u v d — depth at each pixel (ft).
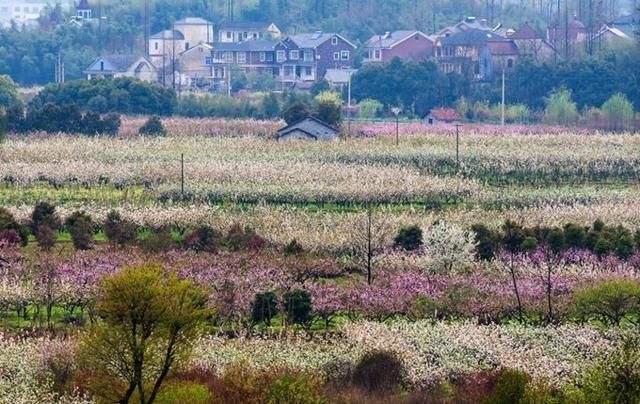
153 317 650.43
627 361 648.79
